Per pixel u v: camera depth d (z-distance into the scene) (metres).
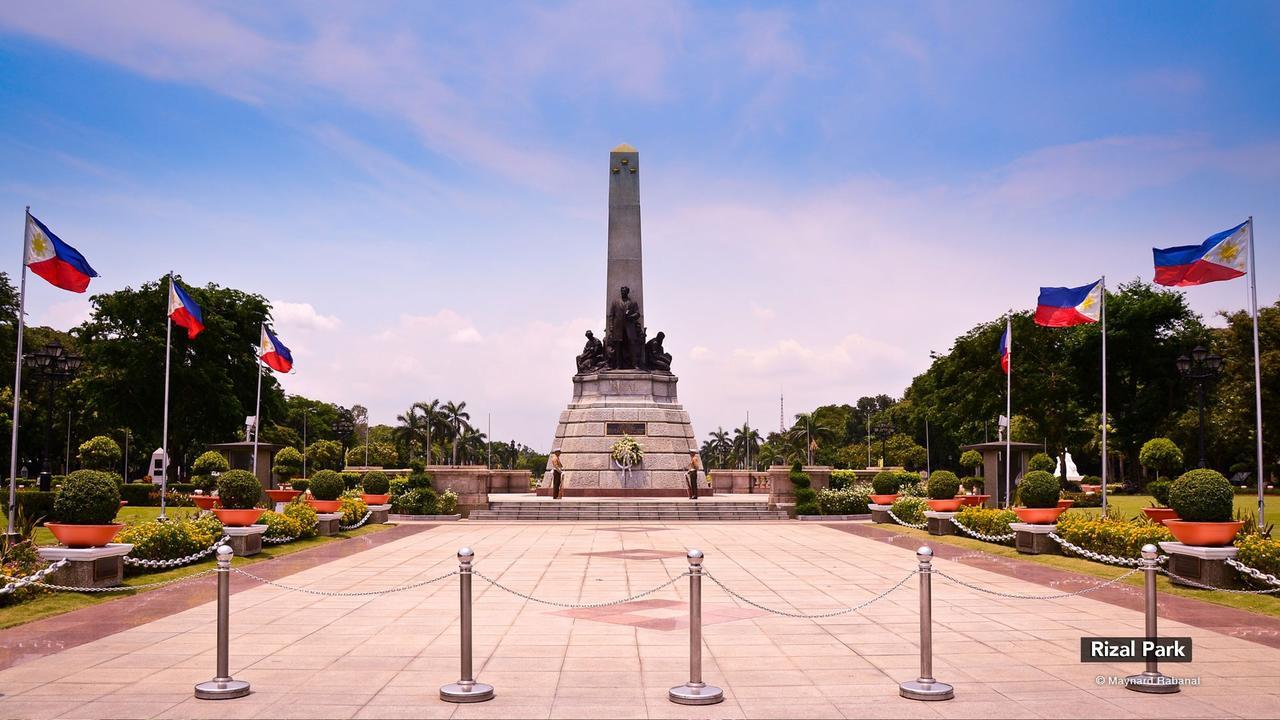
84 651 12.50
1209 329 65.25
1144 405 65.25
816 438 128.75
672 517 39.47
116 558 18.14
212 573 20.05
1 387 65.88
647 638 13.29
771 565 22.27
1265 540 16.83
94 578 17.34
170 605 16.14
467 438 135.50
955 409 71.88
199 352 58.22
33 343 68.62
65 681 10.92
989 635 13.50
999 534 26.81
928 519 31.16
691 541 29.00
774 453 134.62
